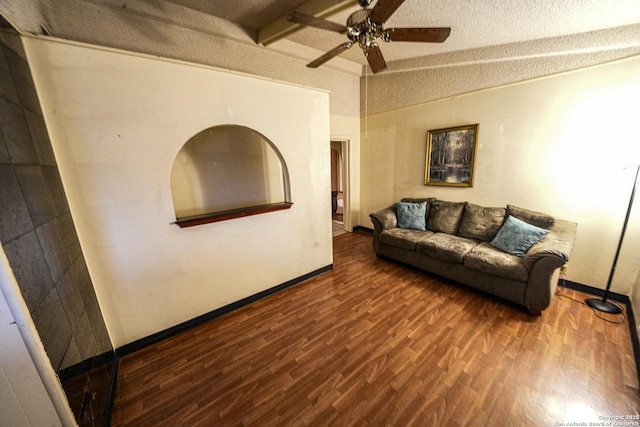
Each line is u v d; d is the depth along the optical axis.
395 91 3.97
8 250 0.85
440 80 3.39
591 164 2.35
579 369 1.61
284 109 2.48
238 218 2.35
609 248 2.35
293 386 1.58
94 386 1.35
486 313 2.25
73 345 1.20
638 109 2.07
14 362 0.86
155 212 1.90
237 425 1.35
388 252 3.43
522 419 1.32
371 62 2.19
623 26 2.06
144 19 2.32
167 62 1.79
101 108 1.61
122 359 1.86
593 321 2.08
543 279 2.05
